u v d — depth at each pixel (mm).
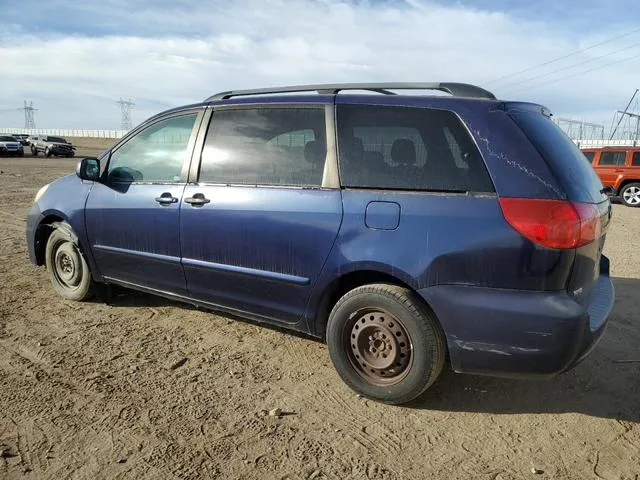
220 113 3922
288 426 2979
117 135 95188
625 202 15328
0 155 40719
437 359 3010
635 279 6137
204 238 3811
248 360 3809
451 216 2895
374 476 2561
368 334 3217
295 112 3557
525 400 3301
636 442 2863
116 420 2998
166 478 2516
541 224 2705
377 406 3211
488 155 2887
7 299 5023
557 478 2557
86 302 4973
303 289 3404
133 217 4242
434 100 3135
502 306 2781
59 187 4938
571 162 3047
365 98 3342
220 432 2904
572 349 2754
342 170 3287
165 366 3691
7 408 3109
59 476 2516
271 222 3473
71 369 3621
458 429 2979
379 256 3049
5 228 8852
